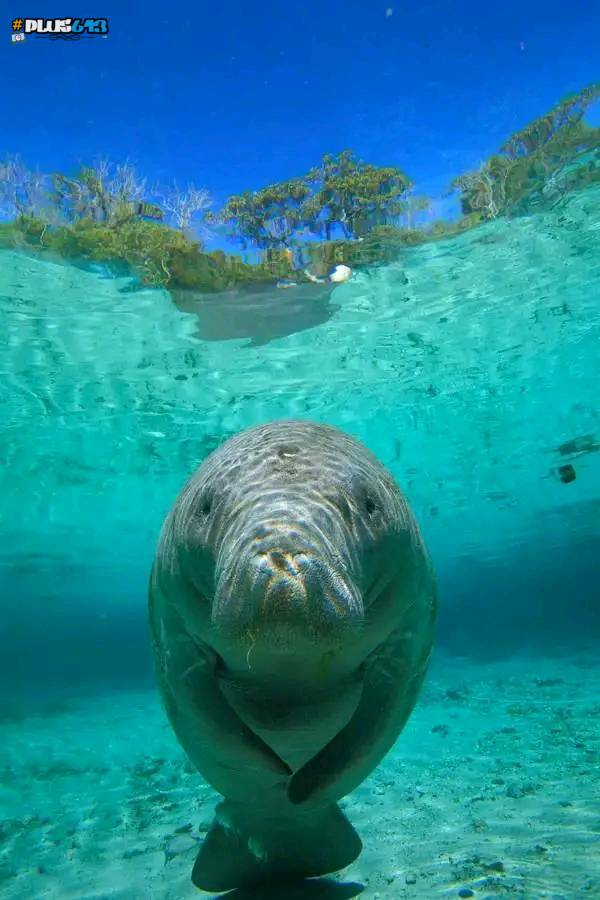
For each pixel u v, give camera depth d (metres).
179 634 2.90
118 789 8.45
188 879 4.55
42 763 11.19
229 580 2.21
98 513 22.75
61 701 26.55
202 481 2.95
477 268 11.66
